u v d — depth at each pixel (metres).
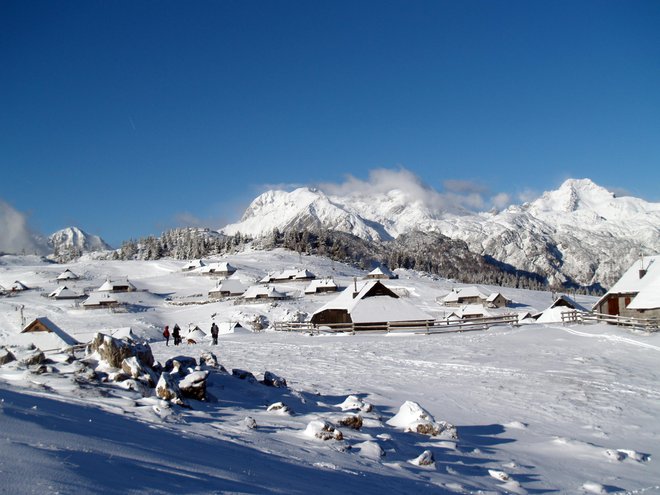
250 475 7.32
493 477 12.01
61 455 5.72
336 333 55.69
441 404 21.75
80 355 19.17
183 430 10.19
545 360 33.41
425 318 55.94
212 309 110.31
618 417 20.69
